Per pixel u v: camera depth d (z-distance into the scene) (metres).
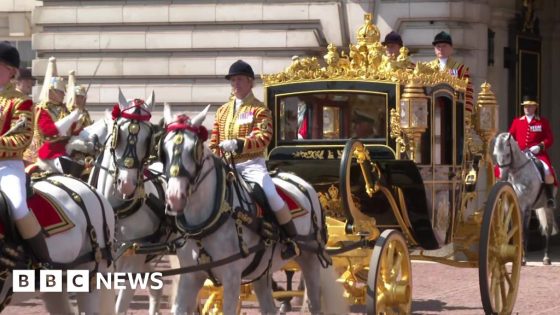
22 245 9.16
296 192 11.60
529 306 15.05
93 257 9.78
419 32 20.58
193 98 21.41
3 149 9.13
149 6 21.64
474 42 20.98
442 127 13.46
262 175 11.04
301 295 12.44
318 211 11.83
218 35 21.34
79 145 11.95
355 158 12.48
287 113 13.30
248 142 11.01
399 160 12.49
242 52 21.31
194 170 10.04
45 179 9.93
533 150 20.58
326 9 20.91
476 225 14.07
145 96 21.58
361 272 12.88
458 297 15.97
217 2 21.44
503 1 22.44
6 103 9.35
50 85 14.02
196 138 10.09
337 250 11.94
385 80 12.89
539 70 24.20
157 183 11.69
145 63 21.61
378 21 20.73
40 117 11.91
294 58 13.38
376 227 12.77
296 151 13.18
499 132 22.39
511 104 22.97
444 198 13.35
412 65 13.94
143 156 11.11
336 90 13.04
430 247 13.10
